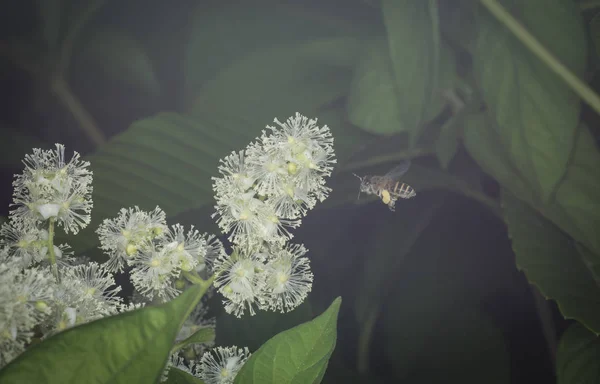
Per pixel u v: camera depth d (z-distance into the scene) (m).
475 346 0.40
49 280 0.33
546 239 0.38
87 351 0.28
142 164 0.39
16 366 0.27
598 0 0.39
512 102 0.38
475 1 0.38
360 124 0.39
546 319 0.40
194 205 0.39
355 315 0.40
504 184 0.38
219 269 0.35
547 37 0.38
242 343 0.36
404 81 0.38
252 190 0.34
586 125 0.39
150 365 0.28
